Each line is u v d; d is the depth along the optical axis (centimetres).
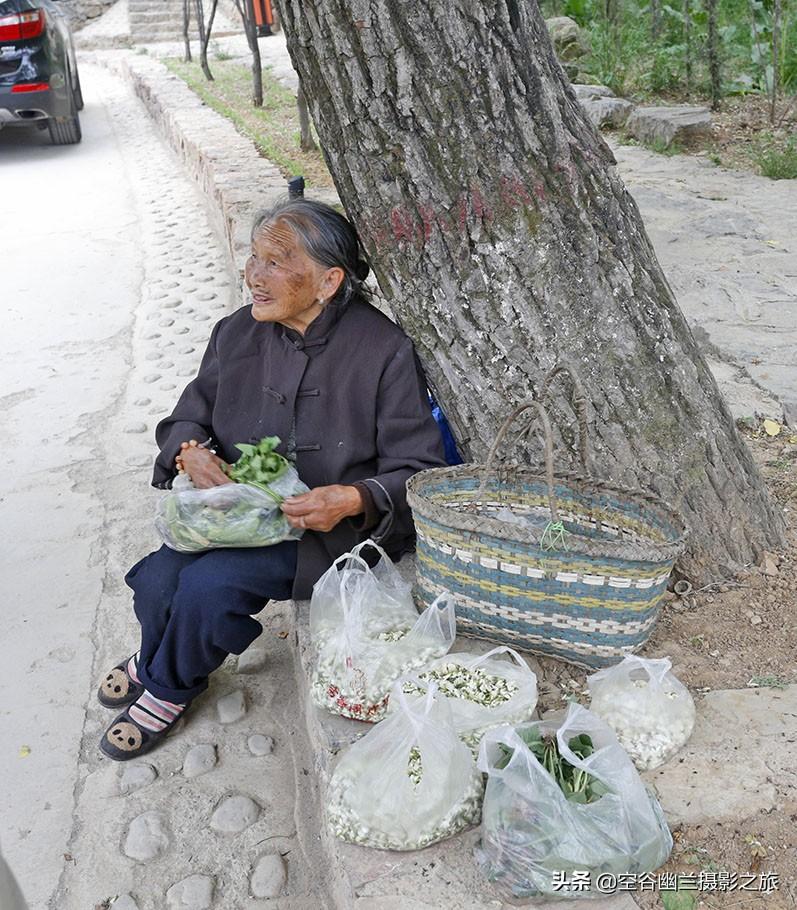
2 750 295
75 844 262
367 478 282
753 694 249
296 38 249
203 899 243
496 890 199
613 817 194
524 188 256
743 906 197
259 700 308
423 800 207
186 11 1602
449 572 250
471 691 232
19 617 356
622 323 270
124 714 288
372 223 264
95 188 988
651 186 748
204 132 965
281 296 261
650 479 280
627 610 239
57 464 459
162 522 265
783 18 1035
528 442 276
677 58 1038
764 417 402
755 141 856
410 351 272
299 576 270
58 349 591
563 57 1111
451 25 241
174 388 530
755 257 587
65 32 1288
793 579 293
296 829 262
